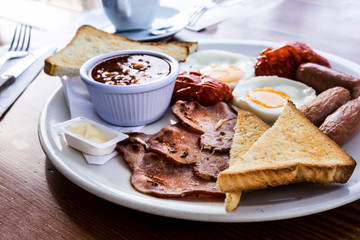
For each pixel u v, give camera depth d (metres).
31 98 0.40
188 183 0.28
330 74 0.38
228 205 0.24
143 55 0.38
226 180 0.25
